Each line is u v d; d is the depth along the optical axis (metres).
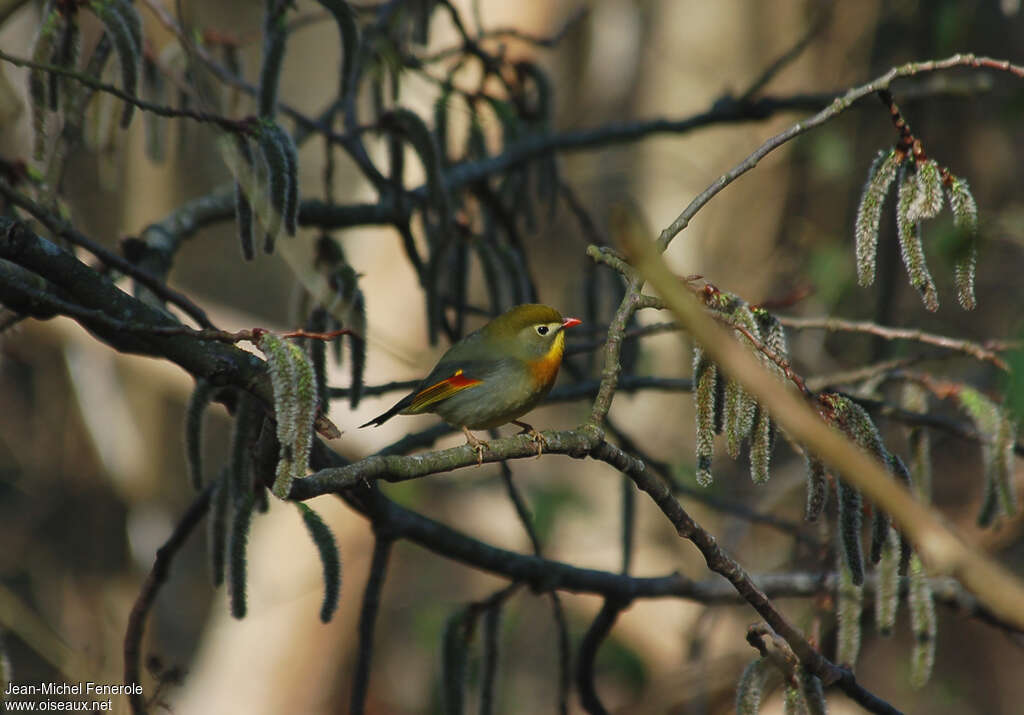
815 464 5.30
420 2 10.81
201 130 18.61
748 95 11.95
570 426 18.00
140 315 5.39
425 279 8.72
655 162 18.09
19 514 18.48
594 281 10.94
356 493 7.02
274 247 6.84
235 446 6.54
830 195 17.16
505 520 15.95
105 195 16.16
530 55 16.25
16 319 6.79
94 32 11.69
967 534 11.24
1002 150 17.00
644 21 18.67
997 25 16.45
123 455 18.11
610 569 16.19
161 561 7.47
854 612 6.80
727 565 5.61
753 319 5.24
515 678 16.72
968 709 17.11
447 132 10.14
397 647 17.42
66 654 12.31
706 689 12.53
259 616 14.79
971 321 15.45
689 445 16.59
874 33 17.28
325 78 24.56
